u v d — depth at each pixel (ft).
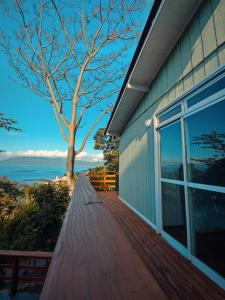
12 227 14.40
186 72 8.70
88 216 3.97
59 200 19.97
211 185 6.84
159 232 11.09
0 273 10.19
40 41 32.37
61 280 1.81
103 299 1.58
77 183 11.36
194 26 8.15
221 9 6.53
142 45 10.12
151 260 8.01
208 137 7.13
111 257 2.26
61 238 2.81
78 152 35.70
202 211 7.36
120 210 17.54
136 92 14.88
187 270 7.22
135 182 16.96
